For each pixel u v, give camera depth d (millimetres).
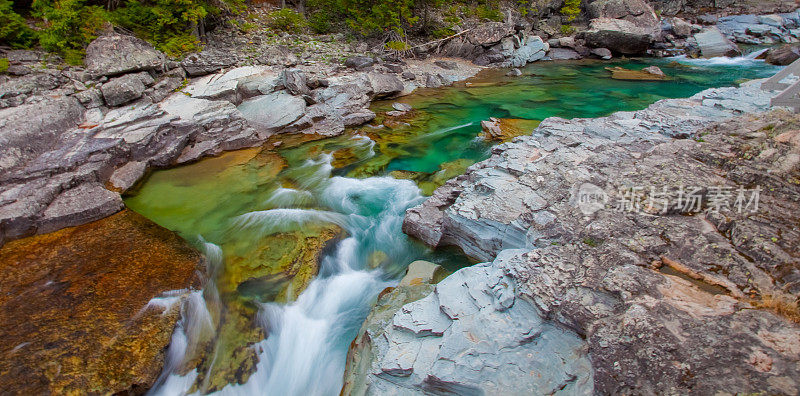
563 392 4012
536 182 7496
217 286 6641
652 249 5172
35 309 5594
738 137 7578
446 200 8250
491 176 8109
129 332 5355
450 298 5242
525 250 5816
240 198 9109
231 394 5246
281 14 19766
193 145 10875
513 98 16375
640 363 3752
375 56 18531
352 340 6031
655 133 9391
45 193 7641
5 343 5027
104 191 8227
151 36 14562
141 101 11398
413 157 11320
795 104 8352
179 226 8000
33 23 13273
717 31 25250
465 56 22656
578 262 5098
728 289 4480
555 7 27375
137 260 6738
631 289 4473
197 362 5512
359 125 13422
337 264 7363
